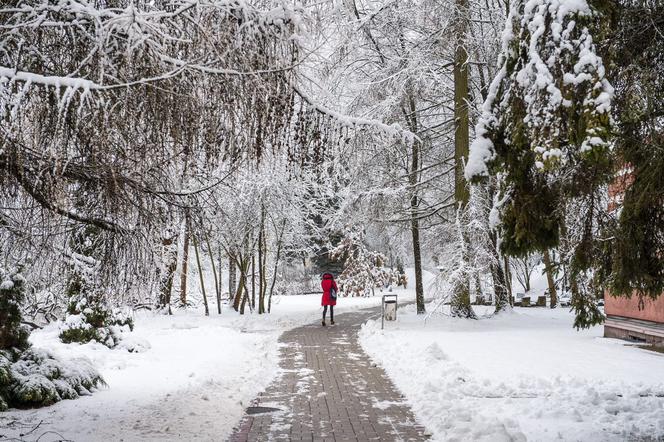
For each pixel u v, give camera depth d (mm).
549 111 5480
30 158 5898
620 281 6891
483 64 22047
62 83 4938
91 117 5320
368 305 35094
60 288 10273
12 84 4988
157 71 5438
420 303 26188
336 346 16438
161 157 6379
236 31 5680
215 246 28203
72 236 7449
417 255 26312
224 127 5891
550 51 5723
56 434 7012
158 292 8336
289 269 46094
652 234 6738
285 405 9031
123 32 5391
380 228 25141
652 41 6152
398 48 22906
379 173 23109
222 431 7422
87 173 6402
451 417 7809
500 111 6473
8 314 9430
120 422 7684
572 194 6762
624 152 6309
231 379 11031
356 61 22391
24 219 6598
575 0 5488
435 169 25312
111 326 14422
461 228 20766
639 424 7426
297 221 30000
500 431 6977
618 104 6094
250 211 25891
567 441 6871
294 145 6398
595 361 12516
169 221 7523
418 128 24047
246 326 22656
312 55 6352
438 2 20859
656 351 14094
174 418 7930
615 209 7375
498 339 16734
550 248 7086
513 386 9938
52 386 8836
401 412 8562
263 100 5824
